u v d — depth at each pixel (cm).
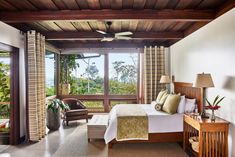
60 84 765
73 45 720
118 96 758
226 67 345
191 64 501
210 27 399
